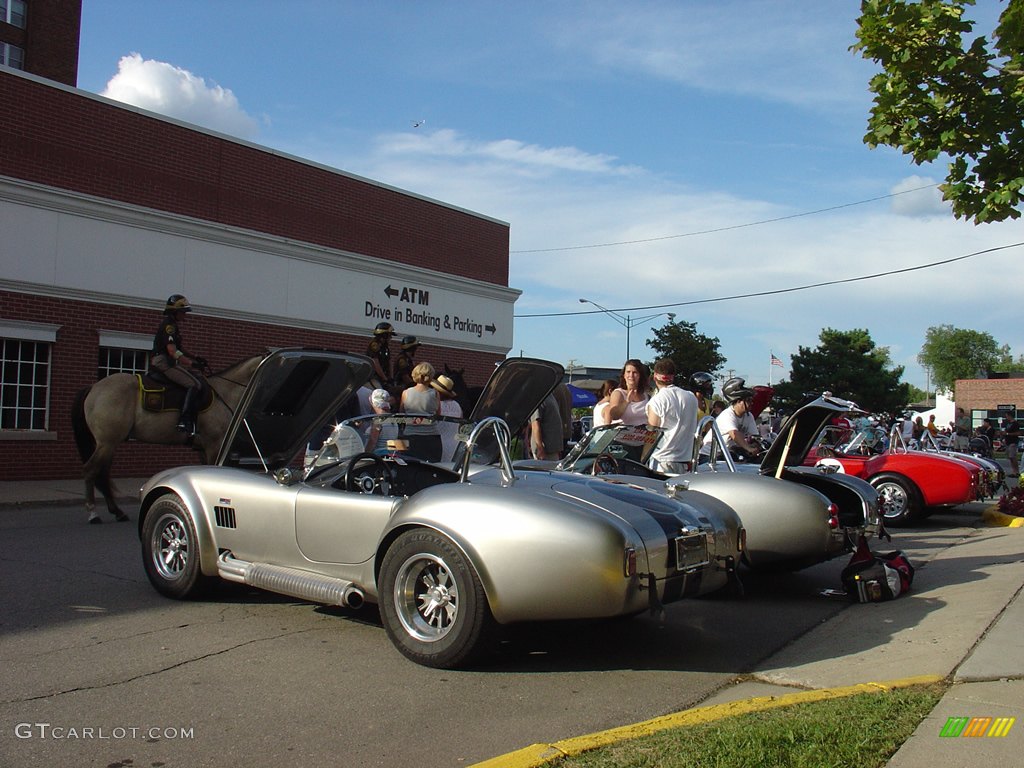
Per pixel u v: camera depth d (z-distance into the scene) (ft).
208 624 18.71
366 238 72.33
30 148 50.85
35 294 50.37
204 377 37.50
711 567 17.19
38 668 15.71
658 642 18.21
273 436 23.56
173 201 58.44
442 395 32.58
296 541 18.34
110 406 35.70
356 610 20.08
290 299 65.05
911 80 22.16
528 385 29.14
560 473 18.78
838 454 41.22
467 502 15.44
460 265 81.82
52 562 25.80
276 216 65.16
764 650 17.76
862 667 16.24
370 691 14.74
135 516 38.29
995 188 21.77
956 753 11.69
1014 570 25.16
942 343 398.83
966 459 42.42
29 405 50.70
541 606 14.74
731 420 30.94
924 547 32.07
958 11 21.15
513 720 13.56
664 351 129.80
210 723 13.28
